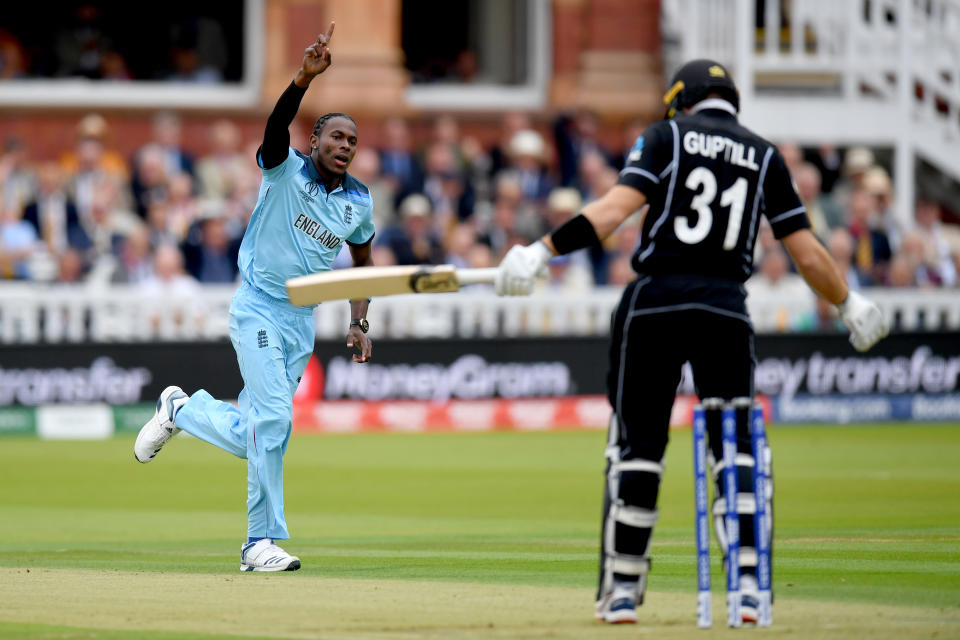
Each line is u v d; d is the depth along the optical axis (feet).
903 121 232.12
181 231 194.59
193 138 233.14
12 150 196.95
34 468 145.59
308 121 232.73
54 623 59.98
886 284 207.21
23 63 232.12
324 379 189.37
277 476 77.66
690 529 98.73
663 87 242.17
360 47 232.12
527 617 61.00
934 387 204.23
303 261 78.28
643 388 59.31
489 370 193.57
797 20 232.94
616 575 59.21
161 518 108.78
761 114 229.86
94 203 194.08
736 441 58.80
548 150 239.09
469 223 205.98
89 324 185.26
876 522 101.24
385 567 78.38
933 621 59.00
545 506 115.44
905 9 231.30
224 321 188.03
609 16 240.53
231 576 74.84
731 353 59.31
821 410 200.54
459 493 124.67
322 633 57.31
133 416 183.62
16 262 187.01
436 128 236.43
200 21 236.63
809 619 59.52
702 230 58.95
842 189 227.20
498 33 245.04
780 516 105.19
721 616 61.05
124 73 234.79
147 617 61.46
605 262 202.49
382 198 203.82
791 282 202.69
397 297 194.59
